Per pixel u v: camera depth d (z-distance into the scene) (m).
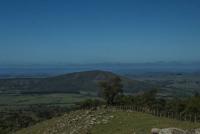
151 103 123.25
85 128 79.56
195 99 114.62
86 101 135.00
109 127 75.19
